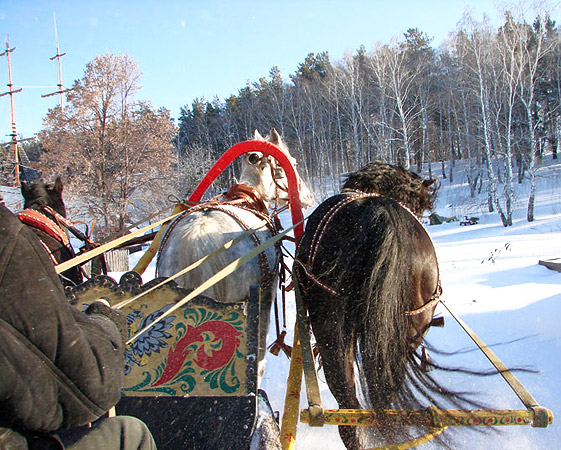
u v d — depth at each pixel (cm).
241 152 423
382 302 252
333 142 5694
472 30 3816
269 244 295
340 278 270
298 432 394
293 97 5831
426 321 286
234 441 225
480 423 237
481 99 3575
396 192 355
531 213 2958
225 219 341
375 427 273
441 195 4547
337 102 5066
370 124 4947
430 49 5966
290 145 5709
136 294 257
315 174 5678
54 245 434
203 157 4788
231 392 236
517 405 405
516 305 717
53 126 2861
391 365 252
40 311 136
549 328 591
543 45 4272
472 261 1301
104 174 2900
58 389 140
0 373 130
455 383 465
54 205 502
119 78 2858
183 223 334
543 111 4650
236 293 325
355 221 289
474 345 573
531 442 346
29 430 140
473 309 729
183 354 244
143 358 245
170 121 3159
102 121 2883
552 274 941
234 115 6544
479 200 4088
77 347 142
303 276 314
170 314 250
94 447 170
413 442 254
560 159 4822
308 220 329
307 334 289
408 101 5347
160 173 3192
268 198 472
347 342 268
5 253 134
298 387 288
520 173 4434
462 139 5419
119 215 3006
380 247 260
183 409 233
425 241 289
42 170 2847
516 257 1288
